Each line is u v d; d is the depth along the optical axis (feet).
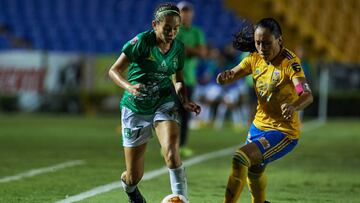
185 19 95.35
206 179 75.51
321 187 70.79
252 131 51.93
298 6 197.98
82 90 205.77
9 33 214.28
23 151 104.27
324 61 193.67
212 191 67.00
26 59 204.85
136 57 50.88
